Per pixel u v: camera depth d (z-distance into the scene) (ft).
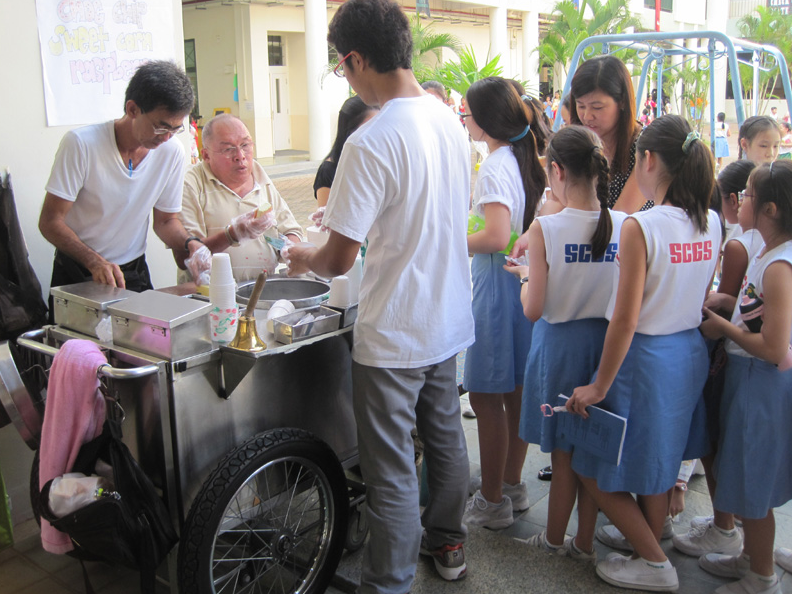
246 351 6.15
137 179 8.25
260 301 7.40
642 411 6.78
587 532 7.73
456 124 6.61
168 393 6.05
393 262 6.29
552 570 7.65
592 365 7.21
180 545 5.99
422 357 6.49
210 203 9.43
